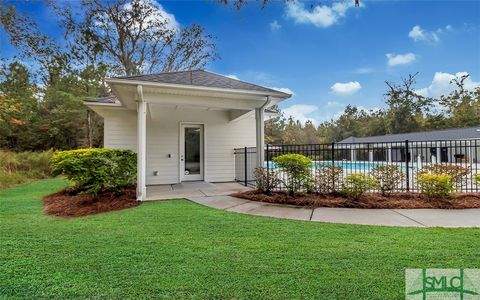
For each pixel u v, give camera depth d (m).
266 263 2.95
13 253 3.28
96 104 9.37
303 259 3.05
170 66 20.62
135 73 19.77
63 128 21.52
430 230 4.14
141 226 4.46
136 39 19.58
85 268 2.85
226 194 7.58
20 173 12.80
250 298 2.27
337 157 12.99
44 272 2.76
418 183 6.73
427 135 24.41
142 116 6.86
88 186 6.73
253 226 4.45
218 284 2.50
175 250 3.36
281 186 7.32
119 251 3.33
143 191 6.84
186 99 7.22
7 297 2.31
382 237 3.81
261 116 8.09
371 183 6.54
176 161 10.48
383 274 2.67
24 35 14.68
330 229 4.25
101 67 19.36
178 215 5.21
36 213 5.62
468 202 6.06
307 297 2.28
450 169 6.95
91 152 6.79
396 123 36.06
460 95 33.50
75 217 5.26
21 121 19.48
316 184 7.07
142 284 2.51
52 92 20.75
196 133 10.84
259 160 8.04
